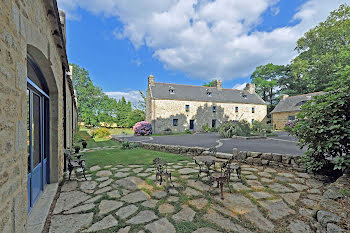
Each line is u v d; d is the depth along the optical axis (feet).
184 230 7.27
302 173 14.93
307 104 13.67
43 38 8.74
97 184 12.67
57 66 12.85
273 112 80.94
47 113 12.40
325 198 7.68
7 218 4.45
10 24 4.96
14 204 4.92
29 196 8.43
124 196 10.61
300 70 72.28
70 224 7.70
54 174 12.42
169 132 66.90
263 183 12.70
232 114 84.02
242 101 86.12
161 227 7.48
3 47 4.47
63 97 16.52
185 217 8.27
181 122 75.00
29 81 8.29
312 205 9.36
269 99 105.19
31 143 8.93
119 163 18.72
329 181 12.88
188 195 10.73
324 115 12.43
